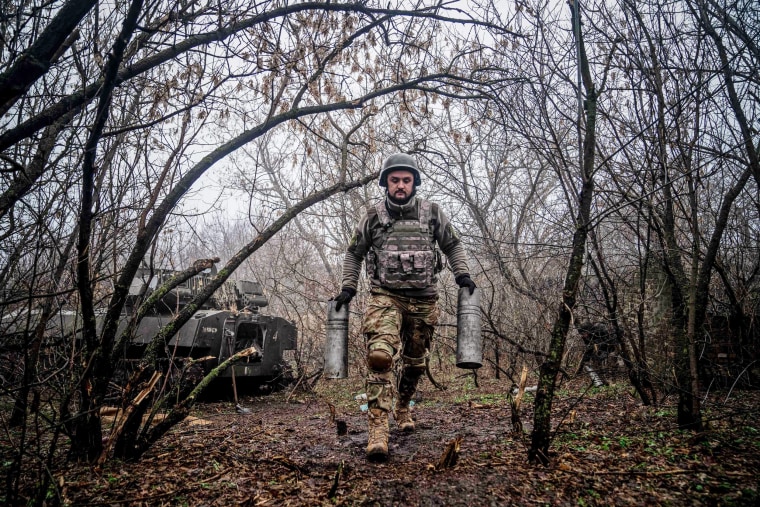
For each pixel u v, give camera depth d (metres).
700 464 2.71
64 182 3.43
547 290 7.33
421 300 3.75
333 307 3.76
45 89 3.22
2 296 3.41
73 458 3.21
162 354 6.61
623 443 3.18
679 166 4.00
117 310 3.24
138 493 2.71
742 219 5.24
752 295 5.51
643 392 4.50
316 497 2.63
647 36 3.84
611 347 6.43
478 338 3.53
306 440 4.05
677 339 4.32
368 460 3.33
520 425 3.62
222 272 3.77
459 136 5.52
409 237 3.68
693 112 3.97
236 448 3.70
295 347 8.70
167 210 3.43
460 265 3.72
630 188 4.11
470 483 2.67
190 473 3.05
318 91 4.77
